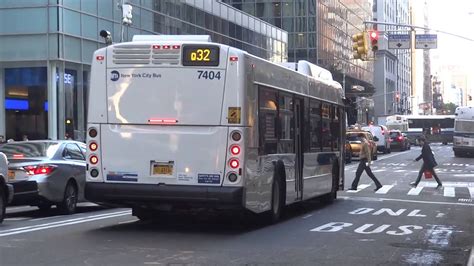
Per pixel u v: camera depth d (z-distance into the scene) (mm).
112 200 11102
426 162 22766
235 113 10742
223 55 10820
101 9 34500
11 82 31938
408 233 11633
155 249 9375
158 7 40344
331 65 83562
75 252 9062
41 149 14156
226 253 9117
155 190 10812
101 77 11203
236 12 54469
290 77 13430
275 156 12367
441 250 9820
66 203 14242
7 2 31578
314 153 15367
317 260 8742
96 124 11180
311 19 77688
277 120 12500
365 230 11930
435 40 35312
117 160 11062
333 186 17531
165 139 10906
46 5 31188
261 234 11164
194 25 45969
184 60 10914
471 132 45938
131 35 36938
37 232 11086
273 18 78438
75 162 14766
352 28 101188
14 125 31844
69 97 32219
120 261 8398
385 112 129375
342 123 18688
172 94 10930
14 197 13102
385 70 132000
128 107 11070
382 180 26203
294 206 16547
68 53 31812
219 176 10719
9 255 8797
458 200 18328
